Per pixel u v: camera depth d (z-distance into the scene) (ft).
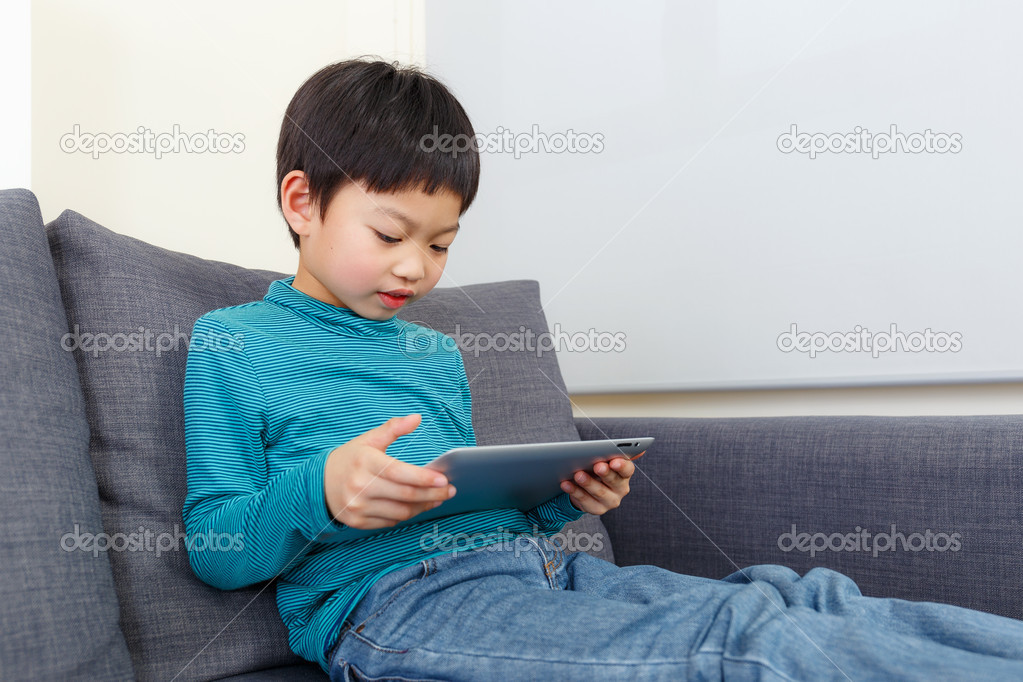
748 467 3.72
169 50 4.40
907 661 1.75
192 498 2.65
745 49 4.74
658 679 1.94
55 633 2.16
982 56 3.99
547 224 5.58
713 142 4.85
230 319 2.91
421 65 6.15
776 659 1.82
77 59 3.99
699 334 4.88
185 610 2.67
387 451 2.86
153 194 4.29
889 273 4.23
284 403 2.79
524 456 2.40
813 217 4.48
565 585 2.79
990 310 3.94
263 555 2.51
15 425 2.35
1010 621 2.03
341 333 3.05
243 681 2.57
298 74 5.10
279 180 3.21
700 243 4.89
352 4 5.56
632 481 4.09
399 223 2.86
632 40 5.20
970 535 3.11
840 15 4.42
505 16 5.82
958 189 4.04
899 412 4.26
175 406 2.96
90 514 2.48
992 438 3.14
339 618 2.50
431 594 2.47
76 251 3.03
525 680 2.08
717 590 2.22
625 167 5.22
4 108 3.44
